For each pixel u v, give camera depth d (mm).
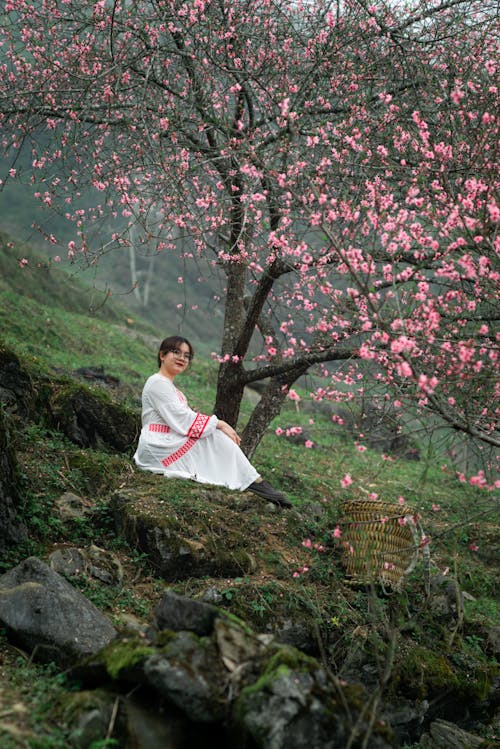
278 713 2936
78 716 3018
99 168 5895
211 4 5902
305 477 9297
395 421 4355
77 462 5582
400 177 5363
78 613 3789
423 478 3977
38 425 6020
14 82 6746
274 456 10438
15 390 6023
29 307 15320
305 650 4559
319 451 11711
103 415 6352
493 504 4500
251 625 4414
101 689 3217
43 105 6309
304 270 4871
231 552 4949
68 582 4262
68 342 14695
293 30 6066
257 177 5188
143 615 4285
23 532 4574
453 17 6113
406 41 6078
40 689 3248
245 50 6215
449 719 4918
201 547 4766
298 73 6129
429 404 4102
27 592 3770
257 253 5875
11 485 4586
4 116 6574
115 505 5098
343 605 4855
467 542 7828
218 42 6016
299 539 5574
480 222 3883
